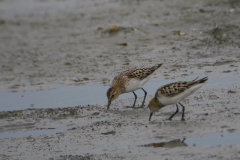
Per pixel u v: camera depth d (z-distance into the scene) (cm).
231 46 1812
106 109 1201
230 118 966
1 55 2256
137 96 1341
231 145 800
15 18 3331
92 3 3531
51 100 1363
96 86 1488
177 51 1864
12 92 1515
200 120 981
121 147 859
